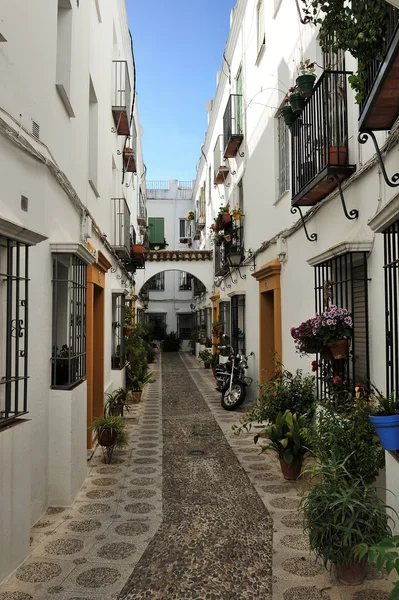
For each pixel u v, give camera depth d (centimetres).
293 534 407
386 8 342
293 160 639
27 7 391
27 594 312
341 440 389
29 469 363
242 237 1166
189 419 934
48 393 464
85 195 659
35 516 426
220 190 1605
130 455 666
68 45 541
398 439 309
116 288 1081
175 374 1791
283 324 791
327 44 454
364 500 317
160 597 312
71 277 489
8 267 328
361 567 316
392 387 358
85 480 552
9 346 330
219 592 317
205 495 505
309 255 645
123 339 1162
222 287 1666
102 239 806
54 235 469
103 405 820
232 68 1288
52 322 484
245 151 1130
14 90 365
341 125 515
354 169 485
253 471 589
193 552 375
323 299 563
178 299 3244
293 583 326
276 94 825
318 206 583
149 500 489
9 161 355
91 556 367
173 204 3256
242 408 1048
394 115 371
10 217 324
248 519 441
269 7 882
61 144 511
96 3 764
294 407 602
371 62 387
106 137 909
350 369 500
